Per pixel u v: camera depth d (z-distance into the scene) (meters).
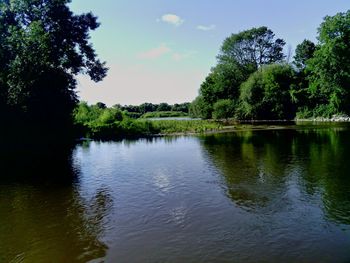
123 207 14.49
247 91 77.62
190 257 9.75
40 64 38.44
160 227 12.06
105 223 12.69
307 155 25.30
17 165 25.42
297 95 76.31
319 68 65.38
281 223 12.06
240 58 92.44
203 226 12.01
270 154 26.45
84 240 11.22
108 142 41.03
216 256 9.75
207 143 35.97
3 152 32.75
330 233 11.10
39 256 10.21
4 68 37.00
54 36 43.03
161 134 49.06
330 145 30.30
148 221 12.70
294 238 10.79
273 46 93.50
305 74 80.88
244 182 17.89
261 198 15.05
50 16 42.28
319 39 65.94
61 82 41.81
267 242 10.55
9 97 36.62
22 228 12.47
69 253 10.32
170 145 35.56
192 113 111.19
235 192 16.11
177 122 56.88
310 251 9.89
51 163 26.02
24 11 40.66
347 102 64.81
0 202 15.77
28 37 38.12
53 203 15.45
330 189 16.09
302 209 13.45
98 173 21.78
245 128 54.12
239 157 25.66
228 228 11.74
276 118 78.38
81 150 33.53
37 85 38.59
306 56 94.25
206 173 20.39
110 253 10.20
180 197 15.63
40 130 40.84
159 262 9.52
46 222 13.01
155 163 24.70
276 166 21.59
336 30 63.78
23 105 37.31
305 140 34.78
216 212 13.41
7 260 10.02
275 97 76.12
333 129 46.59
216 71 90.38
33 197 16.52
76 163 25.84
